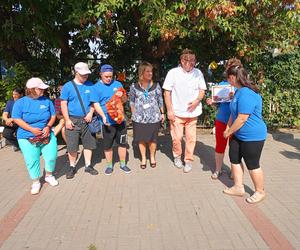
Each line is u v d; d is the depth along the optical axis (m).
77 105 5.64
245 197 4.78
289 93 9.28
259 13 7.26
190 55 5.60
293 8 6.91
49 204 4.73
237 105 4.32
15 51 8.48
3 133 7.62
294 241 3.60
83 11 6.17
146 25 6.99
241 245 3.54
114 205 4.62
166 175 5.81
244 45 7.91
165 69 9.09
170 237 3.74
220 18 6.41
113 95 5.63
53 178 5.50
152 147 6.16
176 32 6.15
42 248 3.59
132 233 3.85
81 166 6.45
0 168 6.59
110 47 9.14
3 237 3.84
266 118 9.43
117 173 5.98
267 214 4.25
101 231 3.92
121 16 7.75
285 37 8.32
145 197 4.87
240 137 4.43
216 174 5.55
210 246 3.54
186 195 4.90
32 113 4.92
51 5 7.00
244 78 4.29
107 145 5.83
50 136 5.27
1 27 7.75
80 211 4.47
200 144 7.91
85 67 5.61
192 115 5.76
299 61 9.13
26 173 6.21
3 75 9.34
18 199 4.97
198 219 4.15
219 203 4.60
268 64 9.16
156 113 5.95
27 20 7.40
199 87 5.80
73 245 3.63
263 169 6.06
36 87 4.88
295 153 7.14
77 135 5.75
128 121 9.11
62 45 8.36
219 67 9.02
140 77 5.84
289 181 5.40
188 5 5.94
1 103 8.58
